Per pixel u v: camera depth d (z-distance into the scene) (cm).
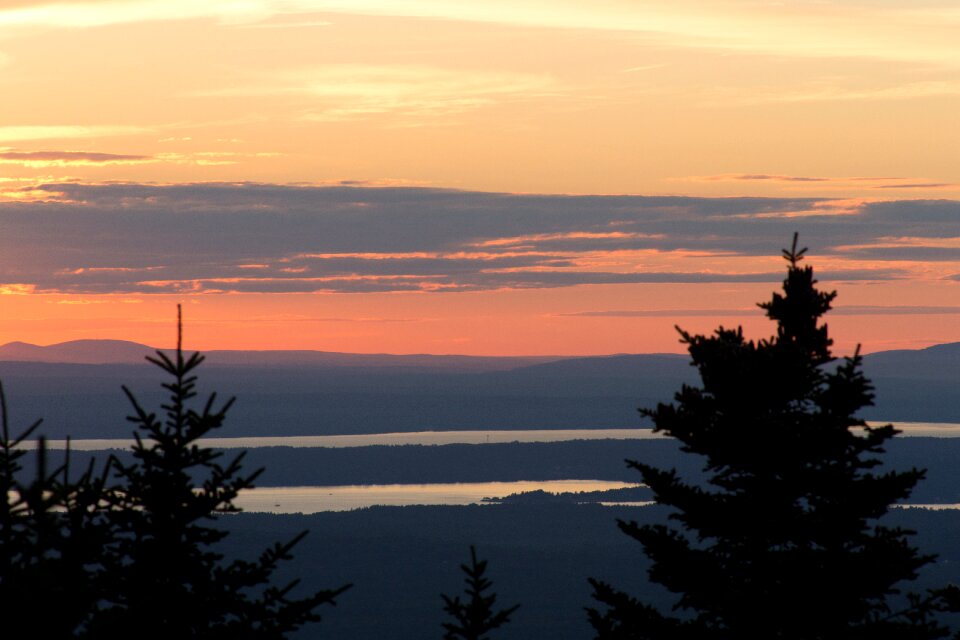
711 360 7662
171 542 4716
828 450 7444
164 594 4631
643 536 7788
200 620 4738
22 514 3269
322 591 4975
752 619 7325
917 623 7425
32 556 3209
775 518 7494
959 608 7406
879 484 7400
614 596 7806
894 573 7244
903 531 7594
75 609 3148
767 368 7475
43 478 3102
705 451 7694
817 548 7750
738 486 7712
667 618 7731
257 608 4862
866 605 7494
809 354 7650
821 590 7231
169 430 4759
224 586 4850
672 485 7800
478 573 5347
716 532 7631
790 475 7488
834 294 7969
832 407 7531
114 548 4688
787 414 7656
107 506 4606
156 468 4738
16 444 3528
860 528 7531
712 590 7494
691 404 7831
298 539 5066
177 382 4778
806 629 7325
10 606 3028
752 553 7544
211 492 4812
